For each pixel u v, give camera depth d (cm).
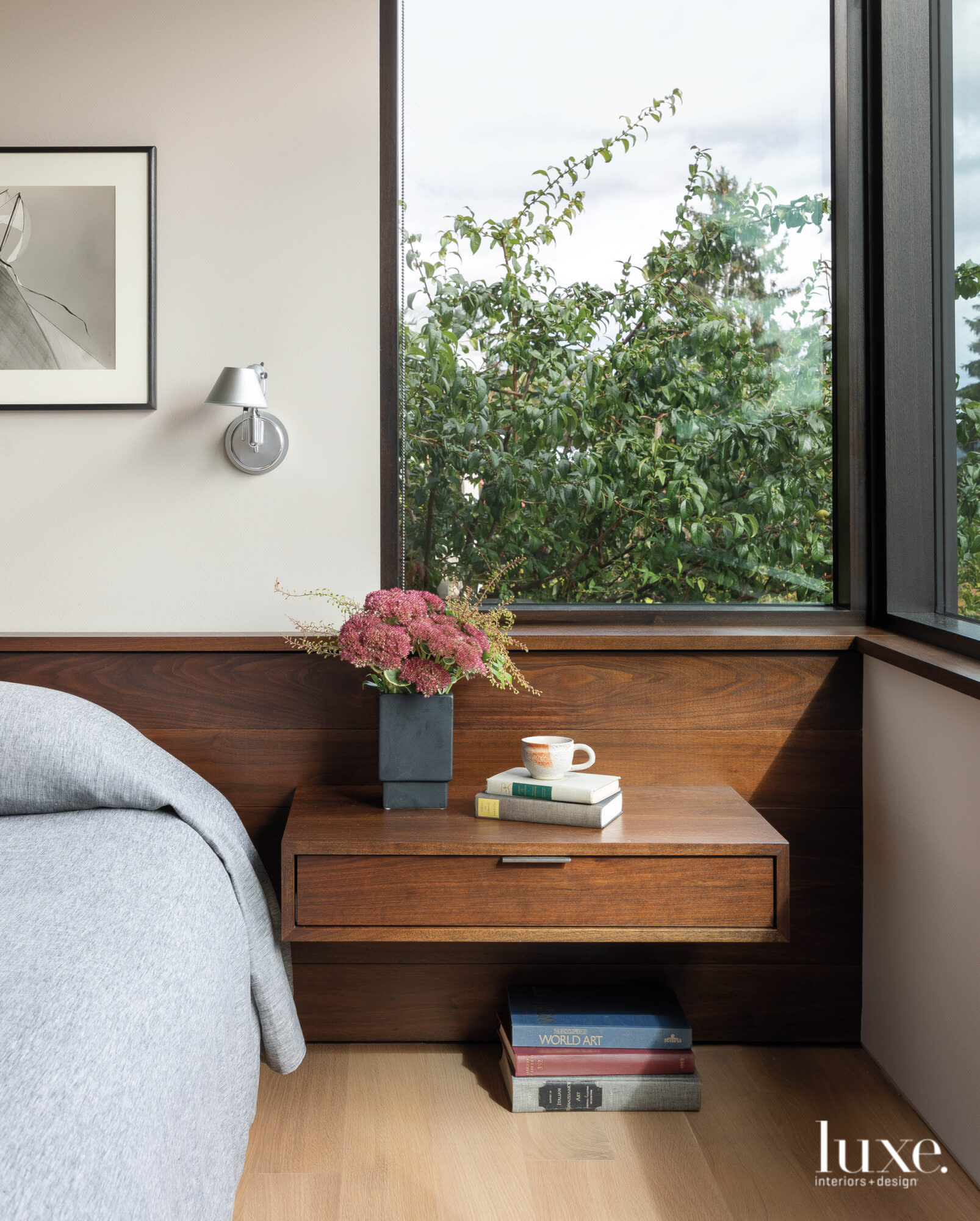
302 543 212
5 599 211
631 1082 182
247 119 208
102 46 207
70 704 177
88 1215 82
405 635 175
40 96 207
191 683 202
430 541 222
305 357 211
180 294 209
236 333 210
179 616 212
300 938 168
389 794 184
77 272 208
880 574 215
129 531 211
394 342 217
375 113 209
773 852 167
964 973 163
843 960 207
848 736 205
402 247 220
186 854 156
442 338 221
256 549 212
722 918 168
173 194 208
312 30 208
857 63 216
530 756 180
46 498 210
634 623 220
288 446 212
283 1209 155
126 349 209
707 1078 194
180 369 209
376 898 168
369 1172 164
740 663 204
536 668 204
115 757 167
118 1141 92
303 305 210
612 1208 155
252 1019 161
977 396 188
